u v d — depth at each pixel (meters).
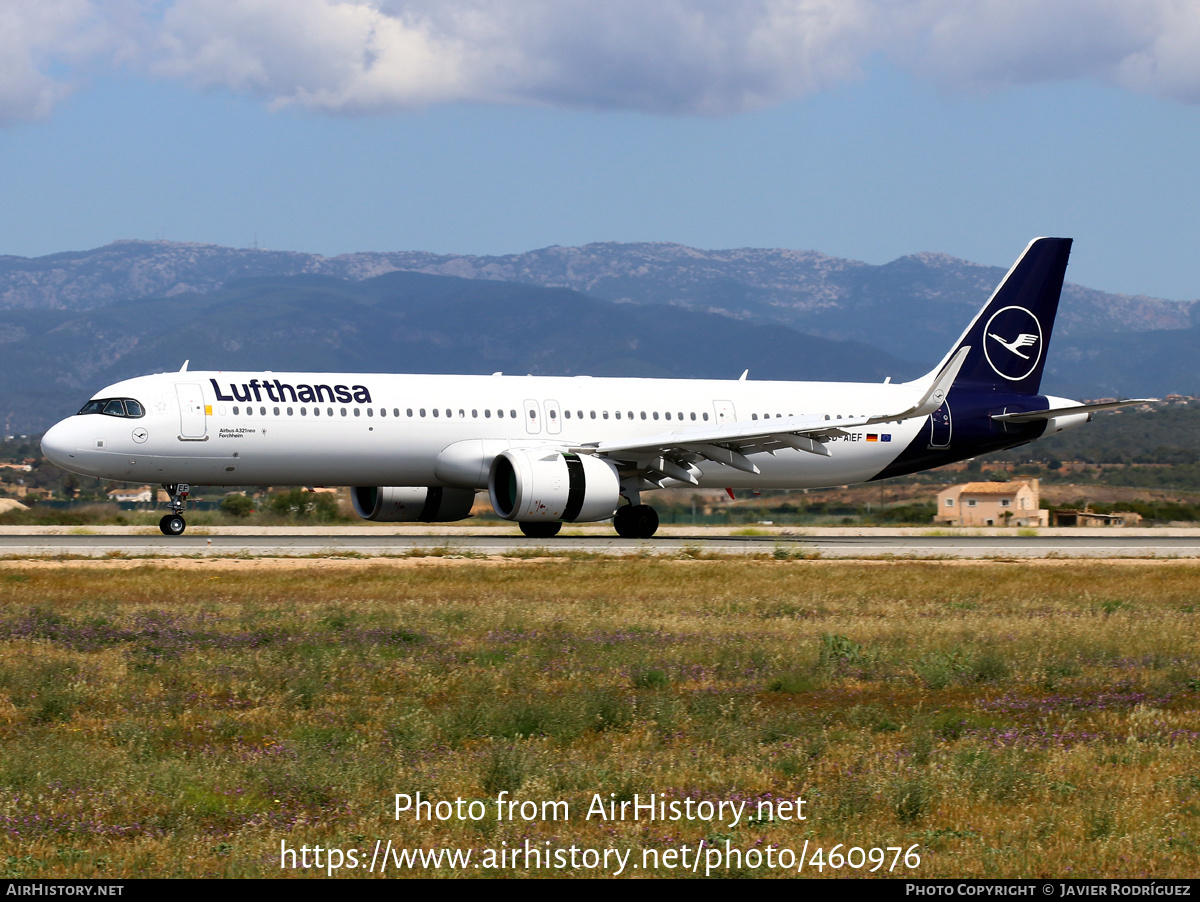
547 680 62.38
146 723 51.34
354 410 145.50
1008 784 44.16
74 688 56.88
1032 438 180.88
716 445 153.12
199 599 90.12
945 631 79.50
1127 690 63.56
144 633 73.12
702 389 166.00
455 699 58.19
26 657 64.50
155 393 140.00
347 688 60.19
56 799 41.53
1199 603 99.19
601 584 103.62
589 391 159.00
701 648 71.25
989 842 39.06
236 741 50.00
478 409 151.25
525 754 45.91
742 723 53.50
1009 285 178.38
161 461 139.38
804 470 171.38
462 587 99.75
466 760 47.06
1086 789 44.44
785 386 172.00
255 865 36.25
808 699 60.94
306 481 147.62
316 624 77.50
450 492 165.38
